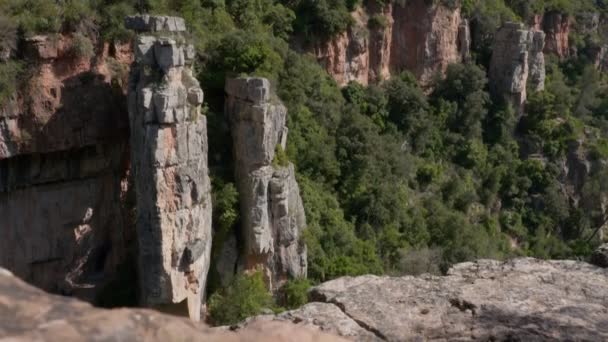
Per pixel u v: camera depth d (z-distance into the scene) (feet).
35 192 129.39
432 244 183.42
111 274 136.98
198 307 123.44
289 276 136.98
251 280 129.70
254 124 128.36
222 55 140.05
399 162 199.72
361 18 228.84
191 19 151.74
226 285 131.44
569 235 247.91
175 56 114.62
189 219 119.44
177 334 20.10
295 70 171.73
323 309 38.52
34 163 127.85
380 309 38.40
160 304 118.01
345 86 220.43
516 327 36.04
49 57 124.98
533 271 43.39
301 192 159.94
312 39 210.79
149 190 115.34
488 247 194.49
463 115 244.83
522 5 296.51
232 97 132.36
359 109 210.59
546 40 311.06
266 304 126.93
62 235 133.28
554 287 40.83
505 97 256.11
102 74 132.26
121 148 137.90
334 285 41.78
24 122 123.34
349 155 184.85
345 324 36.73
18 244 127.95
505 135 253.44
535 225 239.50
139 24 118.42
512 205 240.94
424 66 247.50
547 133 258.98
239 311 123.65
